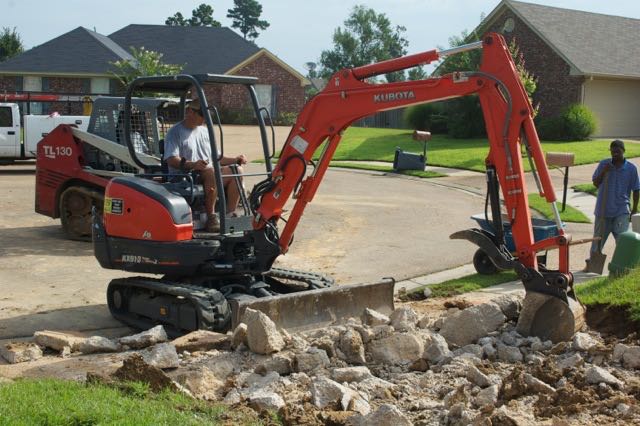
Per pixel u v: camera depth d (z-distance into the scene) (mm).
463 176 25469
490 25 38188
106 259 9289
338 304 8328
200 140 9680
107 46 48812
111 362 7086
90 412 5188
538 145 7652
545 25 36781
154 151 13898
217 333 7895
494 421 5367
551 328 7410
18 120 24031
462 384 6180
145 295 9141
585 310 8258
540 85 36438
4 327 8977
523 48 36938
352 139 36250
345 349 7008
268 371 6594
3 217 16484
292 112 51656
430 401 6086
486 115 7832
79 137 14414
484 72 7840
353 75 8523
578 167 26234
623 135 37406
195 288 8656
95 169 14469
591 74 34531
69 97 24062
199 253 8766
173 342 7566
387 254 13602
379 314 7832
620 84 36875
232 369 6801
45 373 6758
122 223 9102
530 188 22266
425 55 8195
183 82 9148
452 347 7426
